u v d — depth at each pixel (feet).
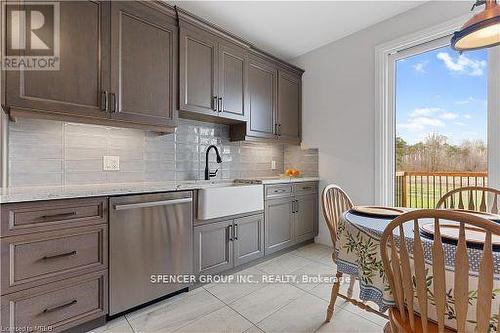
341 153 9.77
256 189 8.14
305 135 11.07
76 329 4.83
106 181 6.84
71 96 5.38
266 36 9.52
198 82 7.59
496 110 6.47
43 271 4.39
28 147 5.71
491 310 2.51
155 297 5.82
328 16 8.25
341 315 5.53
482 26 3.86
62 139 6.18
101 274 5.03
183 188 6.32
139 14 6.41
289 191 9.41
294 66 10.69
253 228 8.15
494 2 3.94
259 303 6.02
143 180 7.55
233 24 8.66
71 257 4.69
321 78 10.43
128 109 6.19
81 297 4.80
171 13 6.95
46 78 5.09
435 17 7.40
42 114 5.19
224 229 7.32
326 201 5.80
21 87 4.83
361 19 8.45
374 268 3.64
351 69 9.43
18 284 4.15
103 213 5.06
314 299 6.20
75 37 5.43
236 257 7.61
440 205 5.93
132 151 7.36
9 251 4.08
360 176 9.19
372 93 8.86
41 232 4.36
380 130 8.59
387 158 8.60
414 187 8.36
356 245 4.03
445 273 2.72
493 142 6.52
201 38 7.67
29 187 5.53
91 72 5.64
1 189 4.98
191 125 8.77
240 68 8.82
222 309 5.77
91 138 6.63
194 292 6.54
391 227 2.90
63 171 6.17
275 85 10.14
